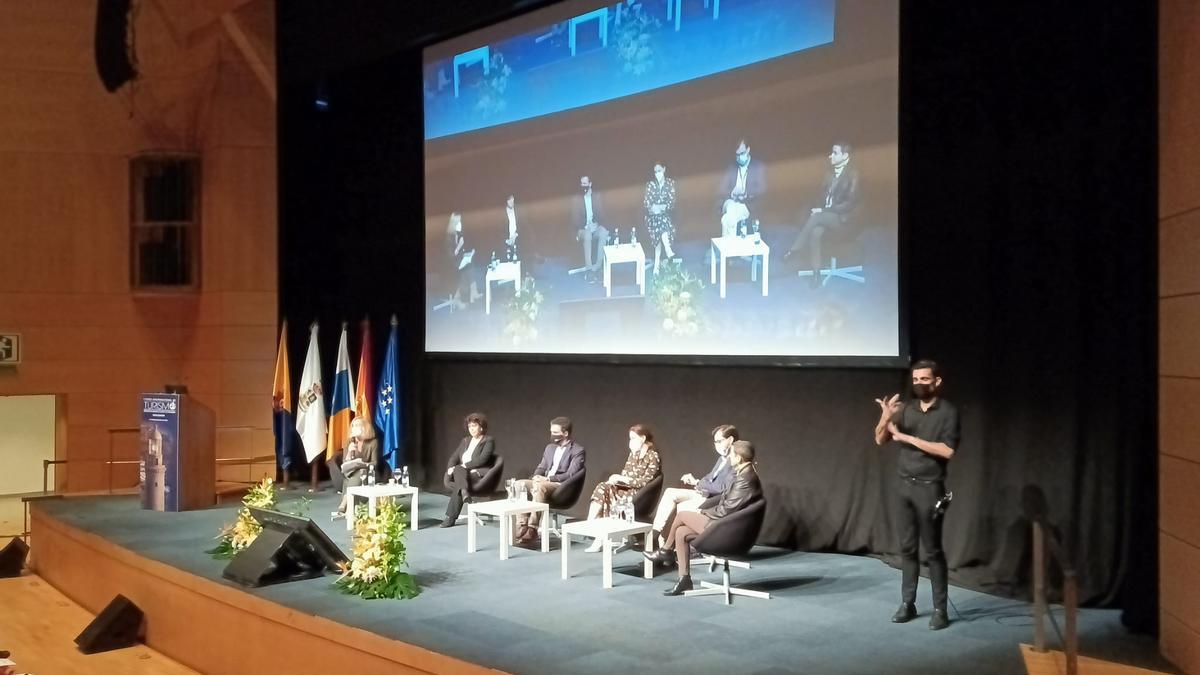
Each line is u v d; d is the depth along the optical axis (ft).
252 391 39.96
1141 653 16.47
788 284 24.23
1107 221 19.36
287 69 39.11
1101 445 19.34
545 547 24.71
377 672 17.48
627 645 16.88
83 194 40.60
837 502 23.97
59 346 40.22
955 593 20.43
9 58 39.60
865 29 22.89
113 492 37.88
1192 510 15.20
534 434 31.40
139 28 41.11
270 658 19.90
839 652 16.49
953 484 21.57
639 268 27.63
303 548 22.35
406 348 36.27
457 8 31.63
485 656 16.25
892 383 22.94
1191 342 15.33
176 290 40.96
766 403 25.30
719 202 25.73
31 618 26.50
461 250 33.45
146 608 24.23
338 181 39.14
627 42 28.07
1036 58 20.57
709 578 21.68
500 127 31.91
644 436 24.47
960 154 21.76
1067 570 14.46
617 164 28.32
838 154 23.32
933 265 22.18
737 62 25.43
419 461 35.70
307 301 39.86
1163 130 16.53
